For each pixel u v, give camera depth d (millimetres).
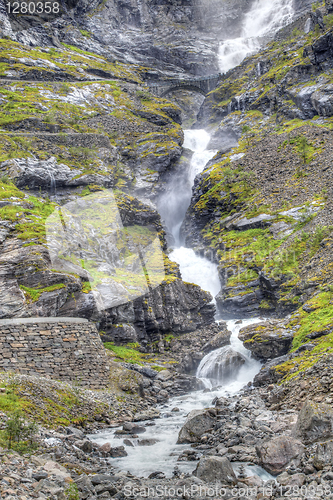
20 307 20219
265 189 60156
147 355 30562
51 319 20781
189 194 76812
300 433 12172
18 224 23000
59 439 13266
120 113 85938
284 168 62469
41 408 16547
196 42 151875
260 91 89625
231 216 58875
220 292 47312
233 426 15320
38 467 9984
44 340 20453
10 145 49469
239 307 44250
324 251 38938
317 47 79312
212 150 83375
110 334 29422
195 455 13125
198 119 106188
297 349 24094
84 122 76312
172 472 11602
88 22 138125
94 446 14219
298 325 27219
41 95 81188
